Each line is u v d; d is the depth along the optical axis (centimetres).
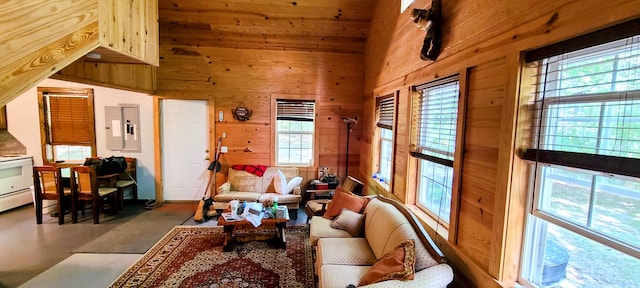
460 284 191
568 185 130
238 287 254
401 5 312
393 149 330
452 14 210
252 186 470
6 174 449
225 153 501
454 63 205
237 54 486
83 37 176
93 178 397
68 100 493
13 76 135
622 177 103
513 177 149
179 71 482
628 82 104
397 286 161
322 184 464
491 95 167
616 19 98
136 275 269
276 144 509
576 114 124
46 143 494
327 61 498
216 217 432
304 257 312
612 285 114
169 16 431
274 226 332
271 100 497
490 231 164
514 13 147
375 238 245
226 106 493
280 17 438
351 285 187
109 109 494
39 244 333
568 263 131
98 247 328
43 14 148
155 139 495
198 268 285
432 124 256
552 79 136
